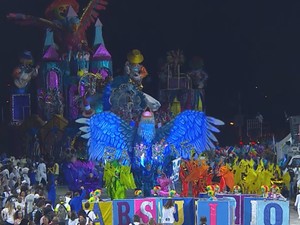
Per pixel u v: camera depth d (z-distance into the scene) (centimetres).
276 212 2284
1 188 2506
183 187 2761
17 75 5756
